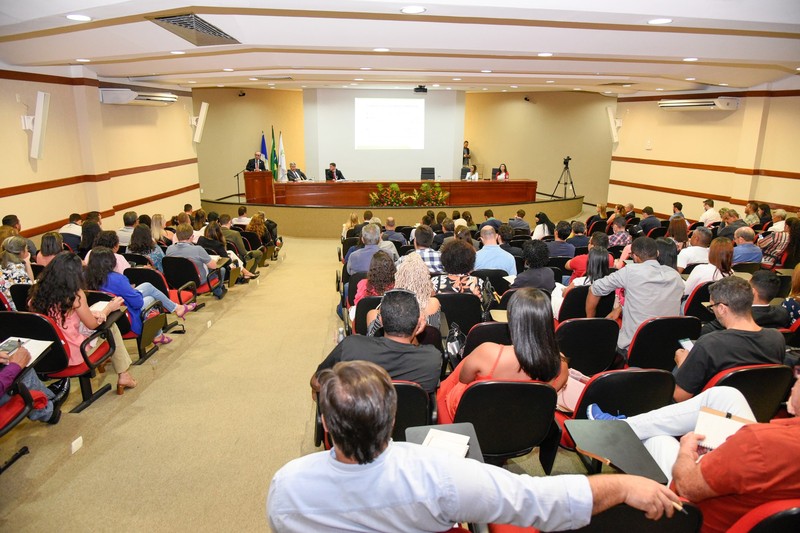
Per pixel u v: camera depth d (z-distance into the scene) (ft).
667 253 12.51
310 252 33.76
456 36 17.34
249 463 10.12
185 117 39.40
